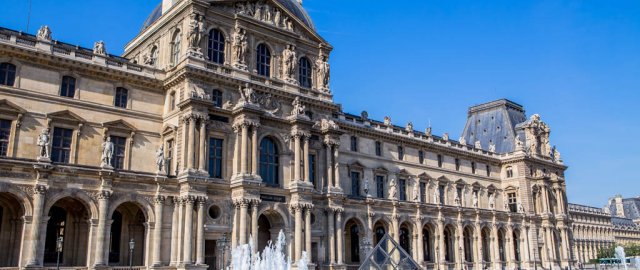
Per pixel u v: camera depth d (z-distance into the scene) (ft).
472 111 443.73
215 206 208.44
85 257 191.01
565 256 383.65
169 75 219.61
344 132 287.07
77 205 194.18
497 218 341.62
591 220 616.80
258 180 214.48
